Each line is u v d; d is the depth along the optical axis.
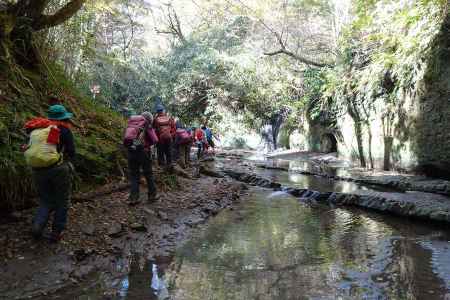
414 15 9.52
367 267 4.68
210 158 16.50
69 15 8.15
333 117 16.94
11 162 5.13
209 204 7.73
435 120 9.90
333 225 6.66
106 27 18.48
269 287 4.10
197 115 26.84
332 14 17.84
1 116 5.76
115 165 7.70
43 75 8.23
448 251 5.25
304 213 7.53
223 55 22.38
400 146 11.52
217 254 5.12
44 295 3.77
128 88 23.50
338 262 4.85
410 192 8.91
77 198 6.13
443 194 8.55
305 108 20.12
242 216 7.21
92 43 11.66
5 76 6.80
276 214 7.41
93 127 8.26
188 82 23.70
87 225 5.37
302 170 12.84
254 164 14.99
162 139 9.34
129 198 6.67
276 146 23.50
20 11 7.68
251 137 24.78
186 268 4.61
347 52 14.41
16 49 7.77
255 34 23.67
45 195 4.68
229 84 23.31
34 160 4.45
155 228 5.90
